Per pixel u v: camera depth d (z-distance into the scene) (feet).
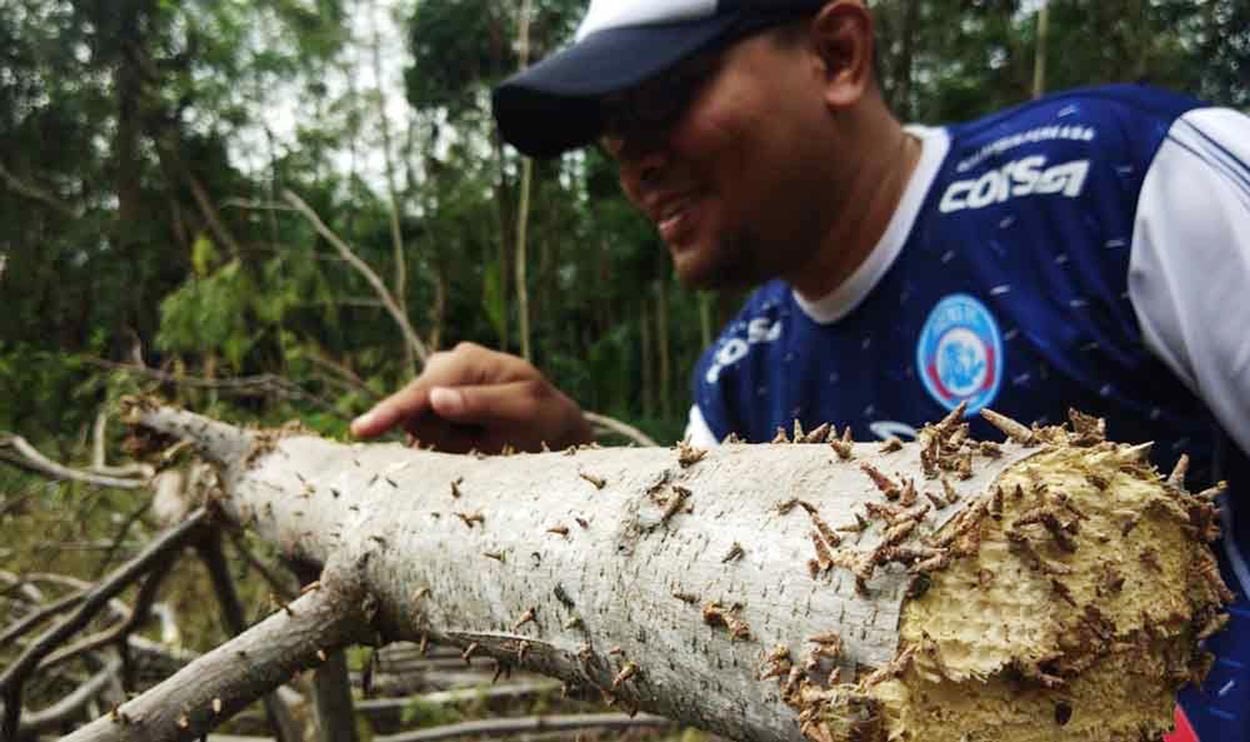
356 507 4.52
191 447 6.22
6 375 15.42
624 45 5.15
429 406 5.67
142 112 30.25
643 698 2.99
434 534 3.85
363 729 10.41
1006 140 4.95
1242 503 4.23
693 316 29.60
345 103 25.41
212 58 26.99
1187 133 4.31
